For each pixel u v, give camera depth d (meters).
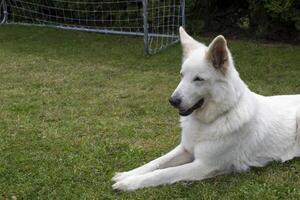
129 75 3.80
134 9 5.13
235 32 5.05
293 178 2.07
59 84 3.59
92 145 2.46
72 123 2.78
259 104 2.20
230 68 2.01
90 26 5.46
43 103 3.16
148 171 2.13
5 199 1.97
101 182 2.09
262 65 3.99
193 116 2.10
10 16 5.93
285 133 2.22
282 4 4.45
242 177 2.08
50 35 5.22
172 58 4.26
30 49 4.69
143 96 3.29
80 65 4.11
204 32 5.14
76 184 2.07
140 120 2.83
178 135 2.59
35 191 2.02
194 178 2.06
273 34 4.81
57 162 2.27
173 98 2.02
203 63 1.99
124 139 2.54
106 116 2.91
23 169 2.21
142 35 5.01
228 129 2.04
